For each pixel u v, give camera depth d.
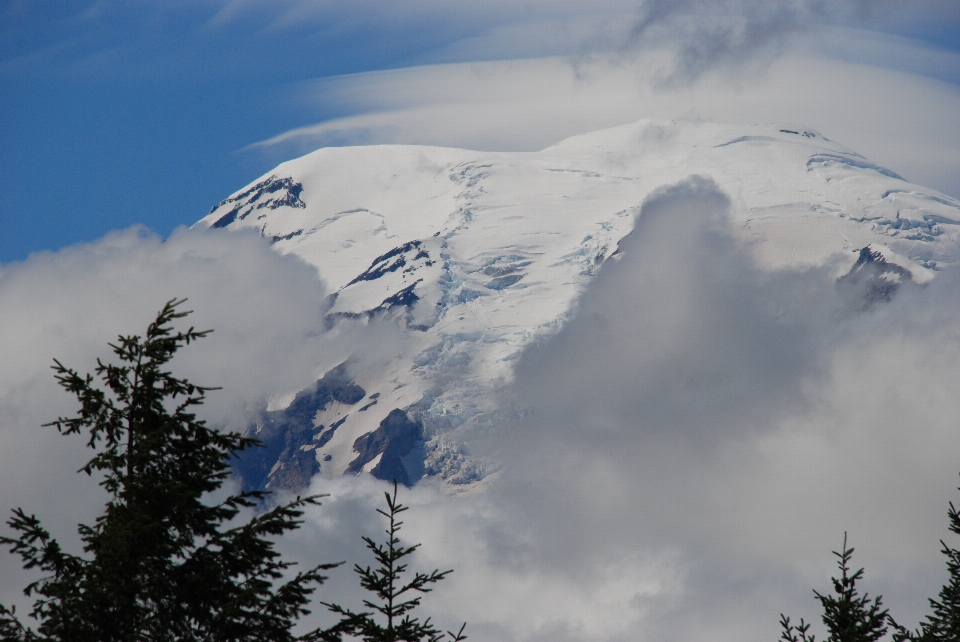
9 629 68.56
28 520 72.25
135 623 70.38
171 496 71.69
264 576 74.94
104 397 74.31
